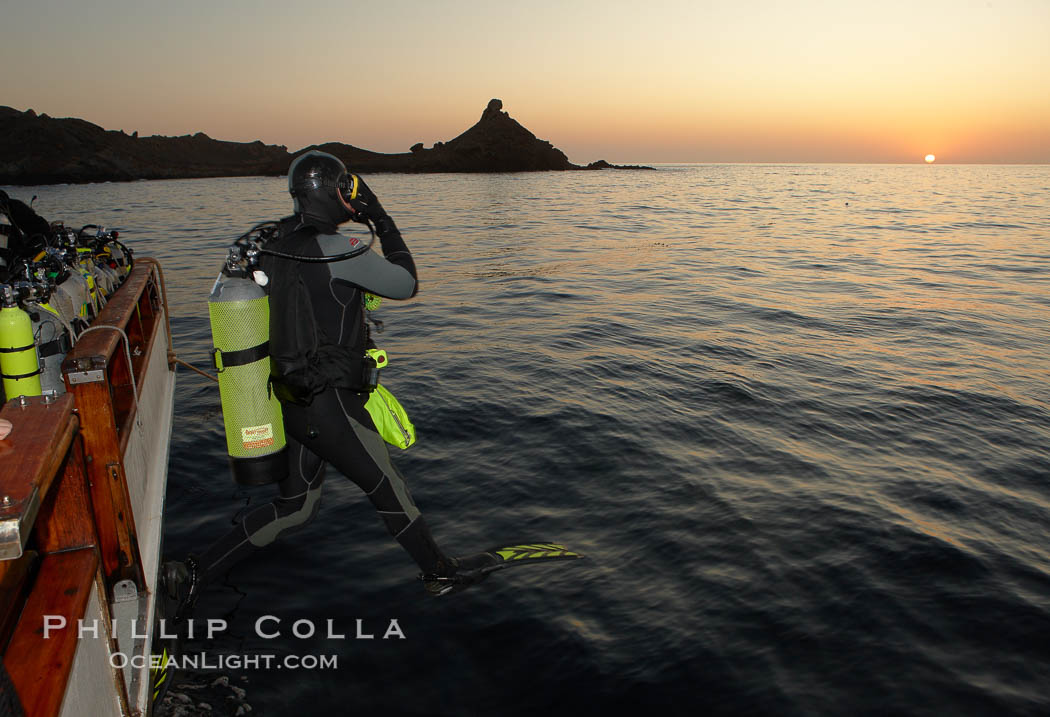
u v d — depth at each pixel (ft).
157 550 8.88
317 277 7.67
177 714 7.36
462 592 9.97
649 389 20.15
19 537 3.69
